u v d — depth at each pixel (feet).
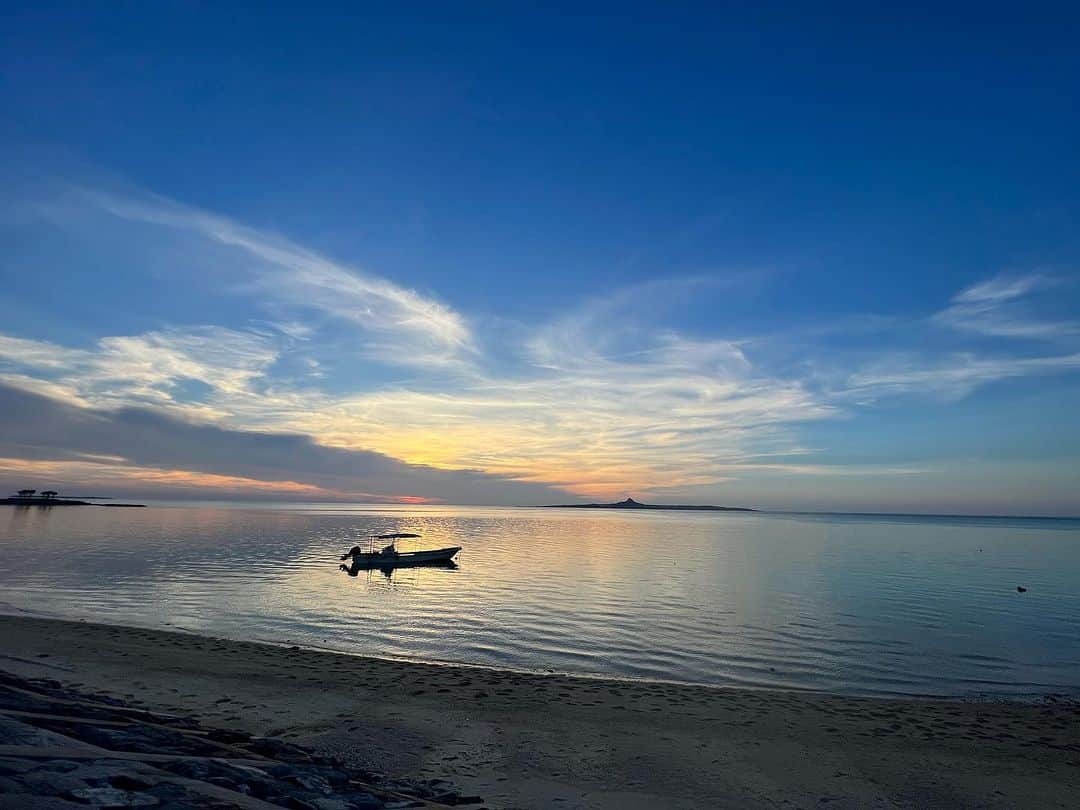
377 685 61.46
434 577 164.86
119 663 64.85
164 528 360.69
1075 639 95.50
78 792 20.38
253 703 53.67
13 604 108.68
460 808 33.24
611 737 49.42
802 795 40.11
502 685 64.03
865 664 80.28
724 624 103.81
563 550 267.18
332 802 27.32
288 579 152.46
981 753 48.57
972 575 181.98
